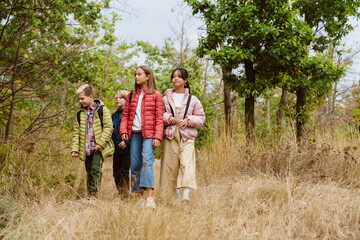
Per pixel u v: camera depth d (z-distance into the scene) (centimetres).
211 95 1200
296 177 436
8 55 594
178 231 241
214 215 300
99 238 240
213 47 830
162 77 1358
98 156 381
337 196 320
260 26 754
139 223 255
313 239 242
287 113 977
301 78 881
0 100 515
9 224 274
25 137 441
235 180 478
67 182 434
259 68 857
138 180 377
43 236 243
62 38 607
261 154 538
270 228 266
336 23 1152
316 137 570
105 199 372
